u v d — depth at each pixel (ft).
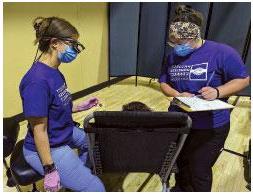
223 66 5.25
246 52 11.87
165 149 4.68
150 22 13.88
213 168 8.30
